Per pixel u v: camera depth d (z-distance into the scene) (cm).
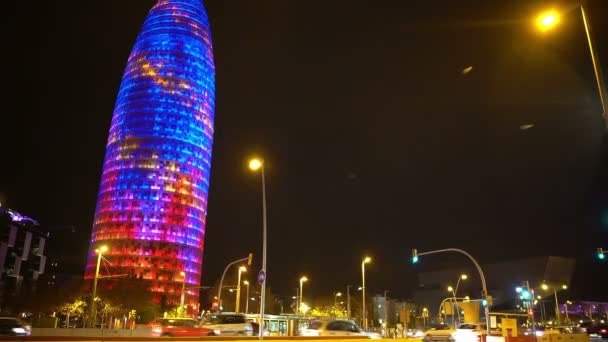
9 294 10881
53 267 18438
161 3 18512
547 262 16238
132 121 16575
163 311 13625
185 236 15962
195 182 16762
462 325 4122
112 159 16412
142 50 17538
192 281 15750
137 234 15300
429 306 18162
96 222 15838
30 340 2236
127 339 2489
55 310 10888
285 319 5706
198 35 18300
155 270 15038
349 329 3591
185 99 17200
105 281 14688
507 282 17000
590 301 15412
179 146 16662
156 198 15838
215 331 3738
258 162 3659
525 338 3067
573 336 2752
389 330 7075
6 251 12962
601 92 1859
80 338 2367
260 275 3303
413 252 4916
